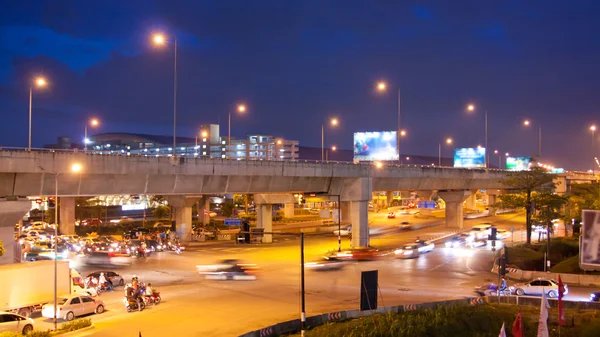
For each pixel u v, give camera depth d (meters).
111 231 112.25
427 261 68.56
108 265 65.75
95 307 40.50
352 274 58.50
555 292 45.19
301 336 33.34
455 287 50.69
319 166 75.50
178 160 59.12
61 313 38.16
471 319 38.12
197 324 36.50
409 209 176.88
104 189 54.03
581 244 32.44
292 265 65.19
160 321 37.47
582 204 86.31
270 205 94.25
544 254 65.81
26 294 39.88
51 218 124.00
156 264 66.56
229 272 59.91
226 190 65.88
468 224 125.19
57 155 49.34
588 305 40.50
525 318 38.62
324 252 77.69
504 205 84.56
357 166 80.56
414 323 36.50
